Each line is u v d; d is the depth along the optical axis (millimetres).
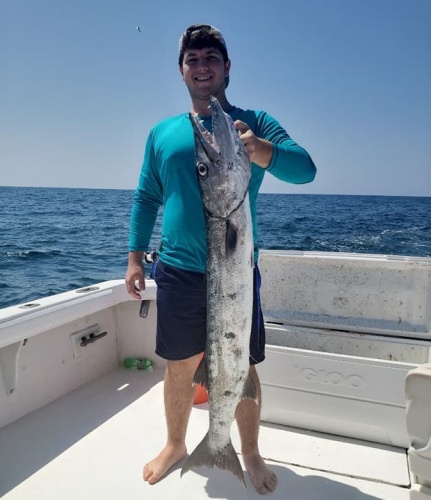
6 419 3010
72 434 2906
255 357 2371
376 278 3207
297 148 2123
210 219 1990
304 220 30609
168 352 2420
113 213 32281
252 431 2455
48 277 10930
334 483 2408
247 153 1896
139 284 2775
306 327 3293
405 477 2443
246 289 2012
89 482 2441
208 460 2189
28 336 2889
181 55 2391
